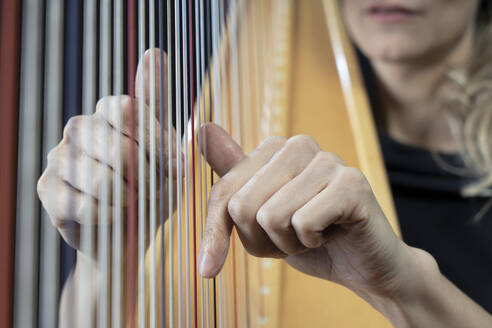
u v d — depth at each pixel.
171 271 0.49
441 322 0.65
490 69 1.48
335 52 1.48
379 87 1.53
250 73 1.25
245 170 0.58
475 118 1.46
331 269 0.63
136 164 0.48
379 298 0.64
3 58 0.24
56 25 0.28
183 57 0.52
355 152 1.16
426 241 1.36
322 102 1.30
